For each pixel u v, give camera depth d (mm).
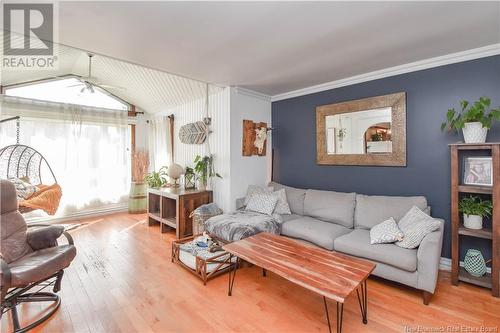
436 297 2201
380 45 2457
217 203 4148
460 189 2367
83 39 2303
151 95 5008
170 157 5320
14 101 4180
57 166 4605
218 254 2604
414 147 2936
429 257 2053
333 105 3592
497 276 2184
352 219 3045
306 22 2029
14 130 4184
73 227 4324
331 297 1513
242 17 1946
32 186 3393
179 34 2213
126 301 2146
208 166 4203
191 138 4691
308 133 3969
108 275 2607
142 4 1759
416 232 2234
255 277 2598
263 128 4312
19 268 1825
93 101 5199
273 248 2270
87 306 2072
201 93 4309
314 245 2842
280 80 3584
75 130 4797
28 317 1917
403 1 1754
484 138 2281
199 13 1884
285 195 3756
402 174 3035
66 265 2154
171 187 4562
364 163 3312
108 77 4684
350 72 3246
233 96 3906
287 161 4293
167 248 3387
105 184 5215
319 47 2498
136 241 3654
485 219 2494
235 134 3945
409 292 2293
